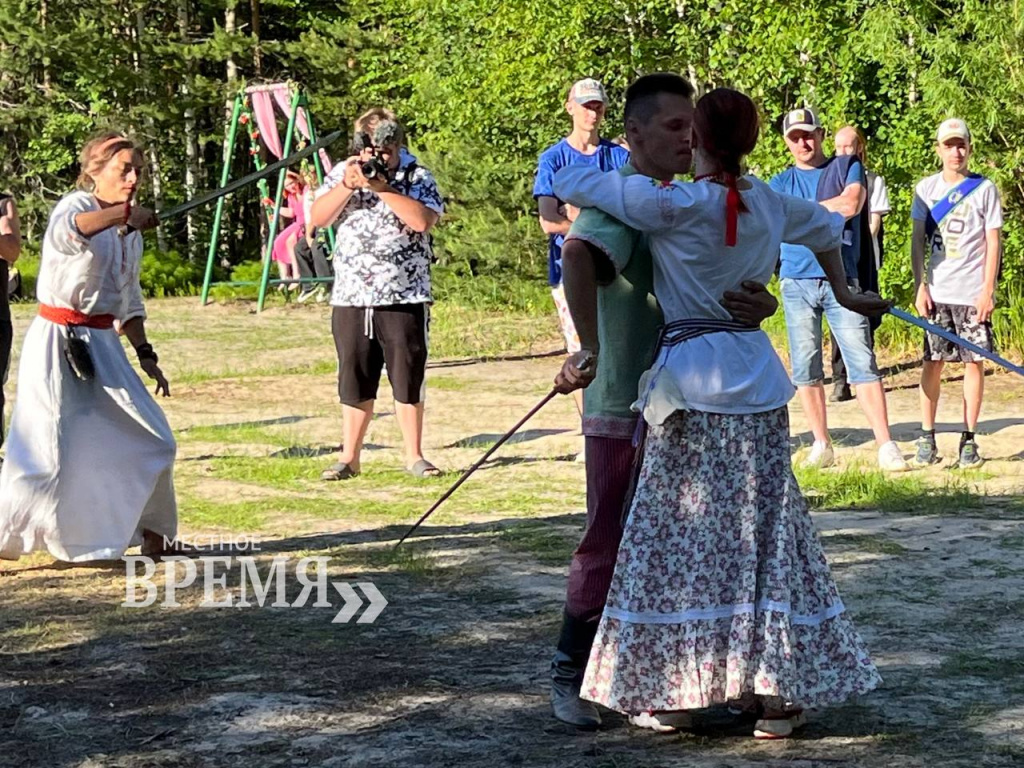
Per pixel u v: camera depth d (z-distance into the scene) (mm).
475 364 19078
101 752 5023
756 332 5043
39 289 7750
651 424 4918
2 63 36969
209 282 28297
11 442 7648
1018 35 17094
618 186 4945
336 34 37719
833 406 14766
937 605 6898
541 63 24719
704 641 4855
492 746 5043
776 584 4855
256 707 5484
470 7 26859
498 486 10414
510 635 6496
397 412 10906
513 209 27562
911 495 9688
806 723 5258
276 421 14008
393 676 5879
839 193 11125
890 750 4945
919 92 19125
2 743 5125
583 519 9148
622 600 4918
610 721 5312
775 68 20656
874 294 5430
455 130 28266
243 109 28422
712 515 4895
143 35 39188
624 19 25062
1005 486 10141
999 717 5285
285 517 9258
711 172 5031
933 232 11047
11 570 7797
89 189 7812
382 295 10625
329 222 10672
